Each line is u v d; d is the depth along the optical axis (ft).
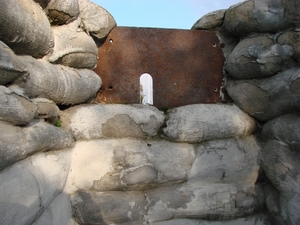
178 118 5.34
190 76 6.08
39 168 3.37
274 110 5.13
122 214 4.71
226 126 5.41
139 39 5.86
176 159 5.11
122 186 4.81
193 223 5.08
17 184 2.82
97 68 5.72
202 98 6.14
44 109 3.84
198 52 6.14
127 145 4.95
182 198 5.04
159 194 5.00
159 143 5.22
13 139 2.82
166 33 5.98
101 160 4.75
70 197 4.62
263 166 5.36
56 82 4.09
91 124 4.80
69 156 4.42
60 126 4.59
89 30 5.28
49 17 4.38
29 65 3.59
